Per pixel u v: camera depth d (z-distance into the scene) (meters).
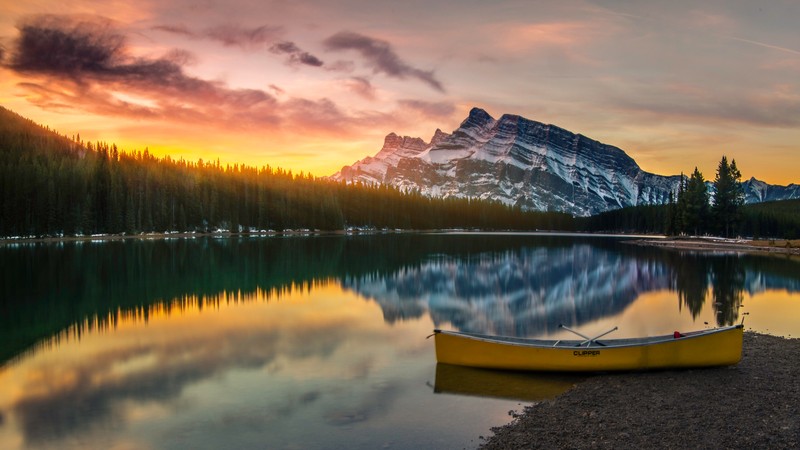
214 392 16.00
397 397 15.30
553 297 37.31
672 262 64.69
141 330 25.23
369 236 151.50
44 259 61.25
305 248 88.81
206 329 25.47
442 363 18.45
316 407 14.61
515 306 33.41
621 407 13.94
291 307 32.16
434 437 12.43
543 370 17.11
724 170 112.44
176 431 13.13
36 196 100.94
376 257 72.19
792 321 27.17
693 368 17.17
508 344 17.31
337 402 14.97
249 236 135.88
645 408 13.81
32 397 15.73
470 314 30.50
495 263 64.19
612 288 42.06
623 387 15.63
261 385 16.66
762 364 17.86
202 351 21.14
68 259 61.56
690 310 31.42
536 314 30.53
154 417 14.06
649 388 15.47
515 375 17.27
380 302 34.50
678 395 14.81
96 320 27.66
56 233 102.75
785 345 20.70
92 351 21.16
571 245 108.38
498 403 14.68
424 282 45.50
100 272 49.91
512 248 95.88
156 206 125.88
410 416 13.80
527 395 15.33
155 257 65.75
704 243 99.44
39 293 37.12
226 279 46.19
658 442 11.68
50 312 30.00
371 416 13.86
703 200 114.62
